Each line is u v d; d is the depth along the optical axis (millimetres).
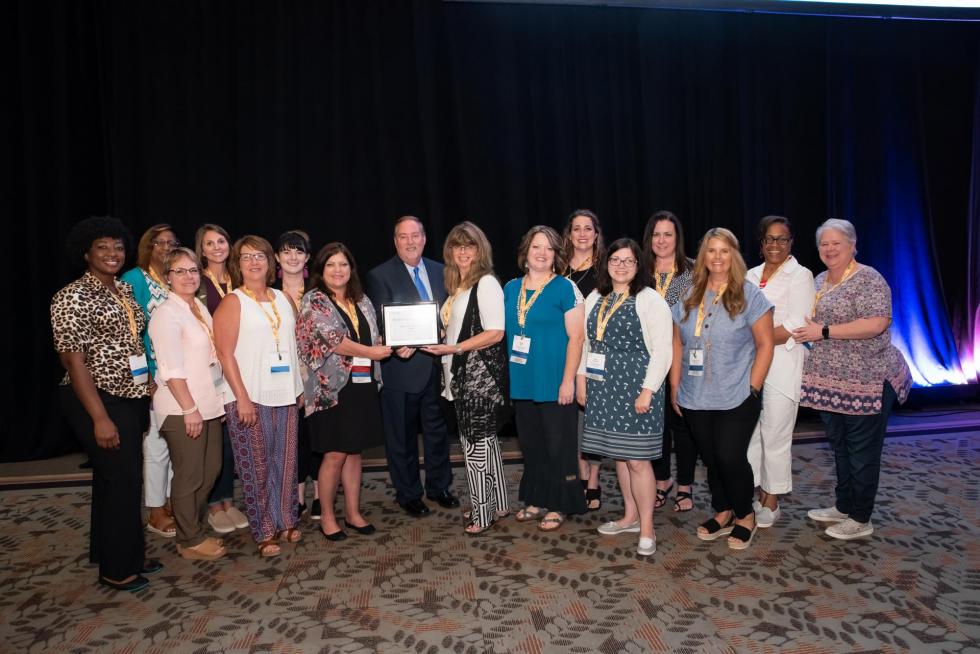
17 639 2379
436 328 3229
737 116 5801
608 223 5652
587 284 3574
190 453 2943
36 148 4824
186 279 2902
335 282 3158
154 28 4930
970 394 6312
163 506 3408
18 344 4887
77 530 3441
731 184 5828
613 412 3006
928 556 2928
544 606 2553
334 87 5172
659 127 5676
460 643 2305
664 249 3527
